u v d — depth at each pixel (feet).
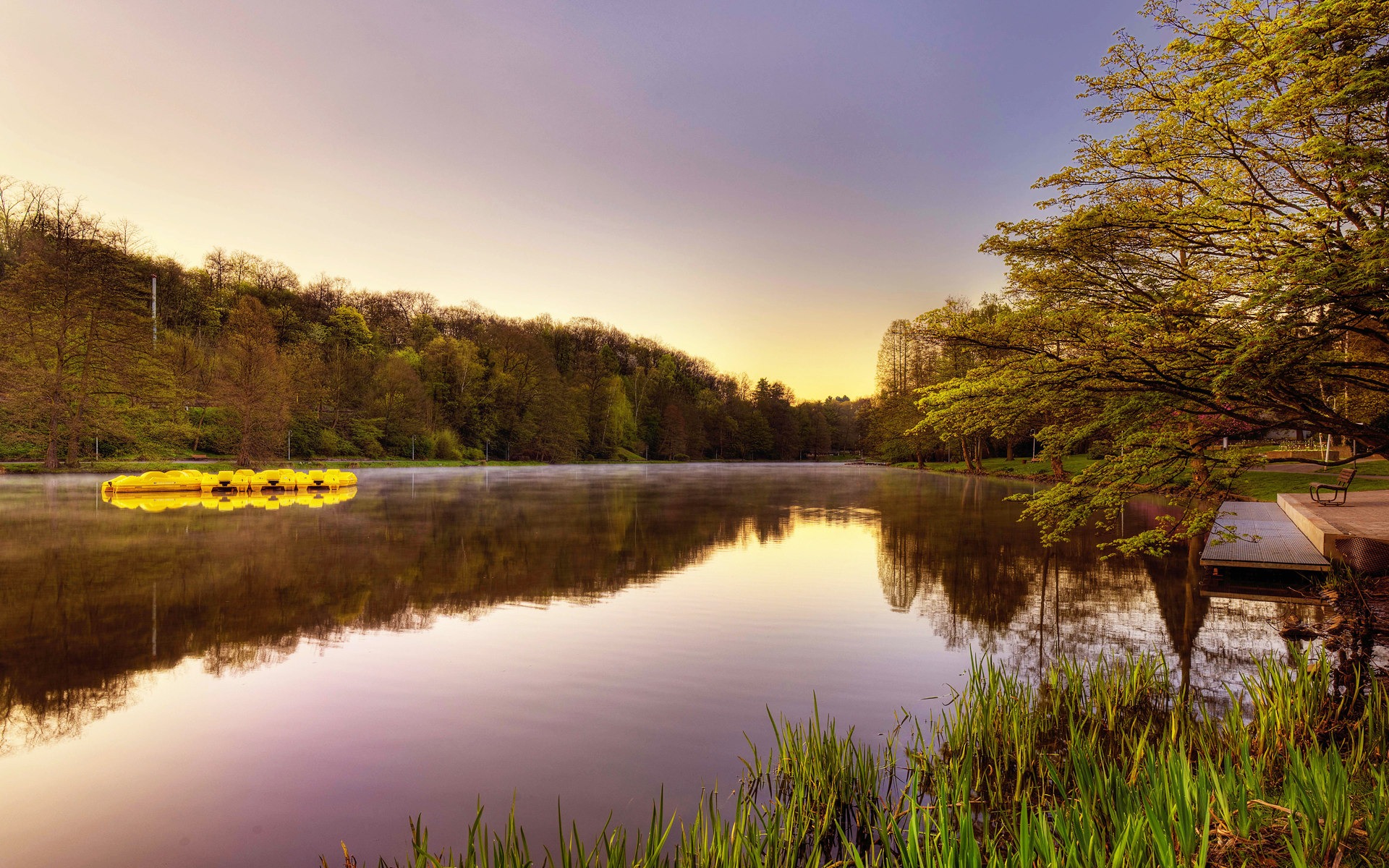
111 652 29.45
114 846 15.61
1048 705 22.76
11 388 126.21
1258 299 17.08
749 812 16.66
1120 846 10.57
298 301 269.44
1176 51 21.62
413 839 15.02
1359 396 25.89
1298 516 48.83
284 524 69.67
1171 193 23.65
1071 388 22.54
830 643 30.89
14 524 67.31
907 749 20.08
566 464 294.87
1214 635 31.35
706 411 413.39
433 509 87.35
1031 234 23.06
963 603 38.52
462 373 268.41
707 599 39.32
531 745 20.71
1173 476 24.54
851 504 98.99
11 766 19.44
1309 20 17.35
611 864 12.93
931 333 25.35
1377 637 29.96
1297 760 14.16
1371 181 17.54
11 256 162.40
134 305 141.18
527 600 38.83
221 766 19.39
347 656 29.07
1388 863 11.25
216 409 168.96
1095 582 43.62
